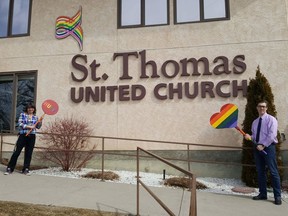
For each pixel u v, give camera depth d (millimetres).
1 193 5812
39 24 9883
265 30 8539
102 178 7309
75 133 8352
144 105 8875
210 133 8445
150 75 8961
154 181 7508
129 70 9094
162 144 8695
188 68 8789
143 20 9305
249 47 8547
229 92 8461
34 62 9711
